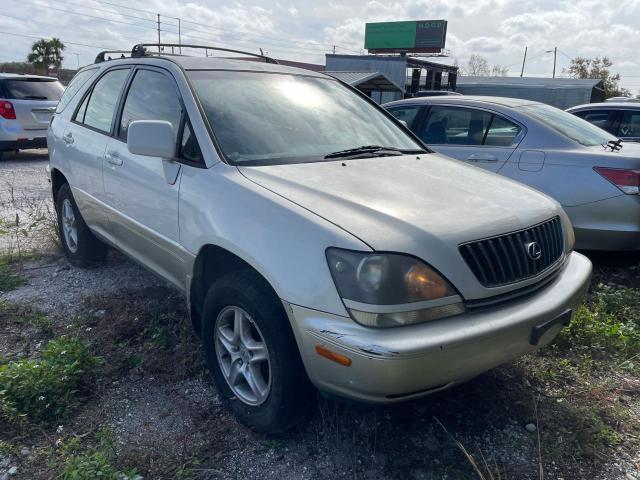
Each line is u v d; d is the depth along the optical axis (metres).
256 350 2.78
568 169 5.07
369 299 2.26
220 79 3.62
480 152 5.61
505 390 3.24
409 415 3.00
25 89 12.05
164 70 3.72
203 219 2.94
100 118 4.40
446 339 2.26
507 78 47.41
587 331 3.85
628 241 4.88
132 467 2.58
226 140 3.19
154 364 3.44
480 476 2.44
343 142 3.59
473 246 2.51
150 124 3.12
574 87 38.78
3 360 3.49
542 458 2.72
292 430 2.85
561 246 3.12
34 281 4.85
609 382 3.38
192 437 2.81
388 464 2.66
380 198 2.71
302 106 3.75
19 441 2.76
